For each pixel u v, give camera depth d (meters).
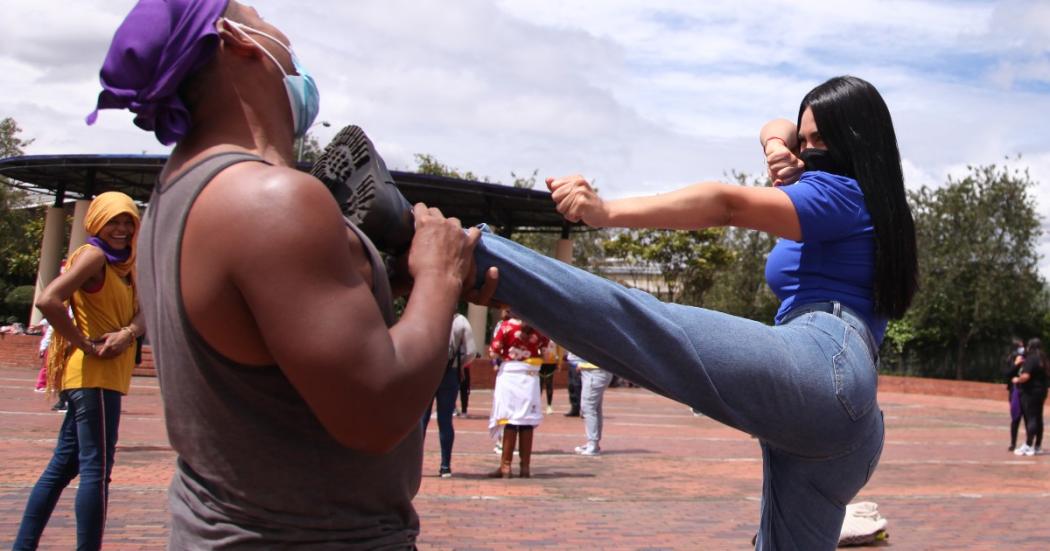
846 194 2.67
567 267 2.15
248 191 1.71
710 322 2.30
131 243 5.01
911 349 45.94
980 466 13.34
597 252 45.88
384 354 1.71
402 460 1.96
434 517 7.56
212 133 1.91
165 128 1.92
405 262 2.04
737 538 7.11
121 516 6.81
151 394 19.67
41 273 29.62
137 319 4.96
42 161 26.22
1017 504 9.47
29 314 39.38
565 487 9.62
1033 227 43.94
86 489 4.68
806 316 2.63
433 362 1.81
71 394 4.74
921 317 43.53
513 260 2.08
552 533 7.07
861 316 2.68
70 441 4.84
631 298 2.19
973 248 43.44
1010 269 44.06
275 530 1.82
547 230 30.11
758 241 45.44
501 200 26.20
